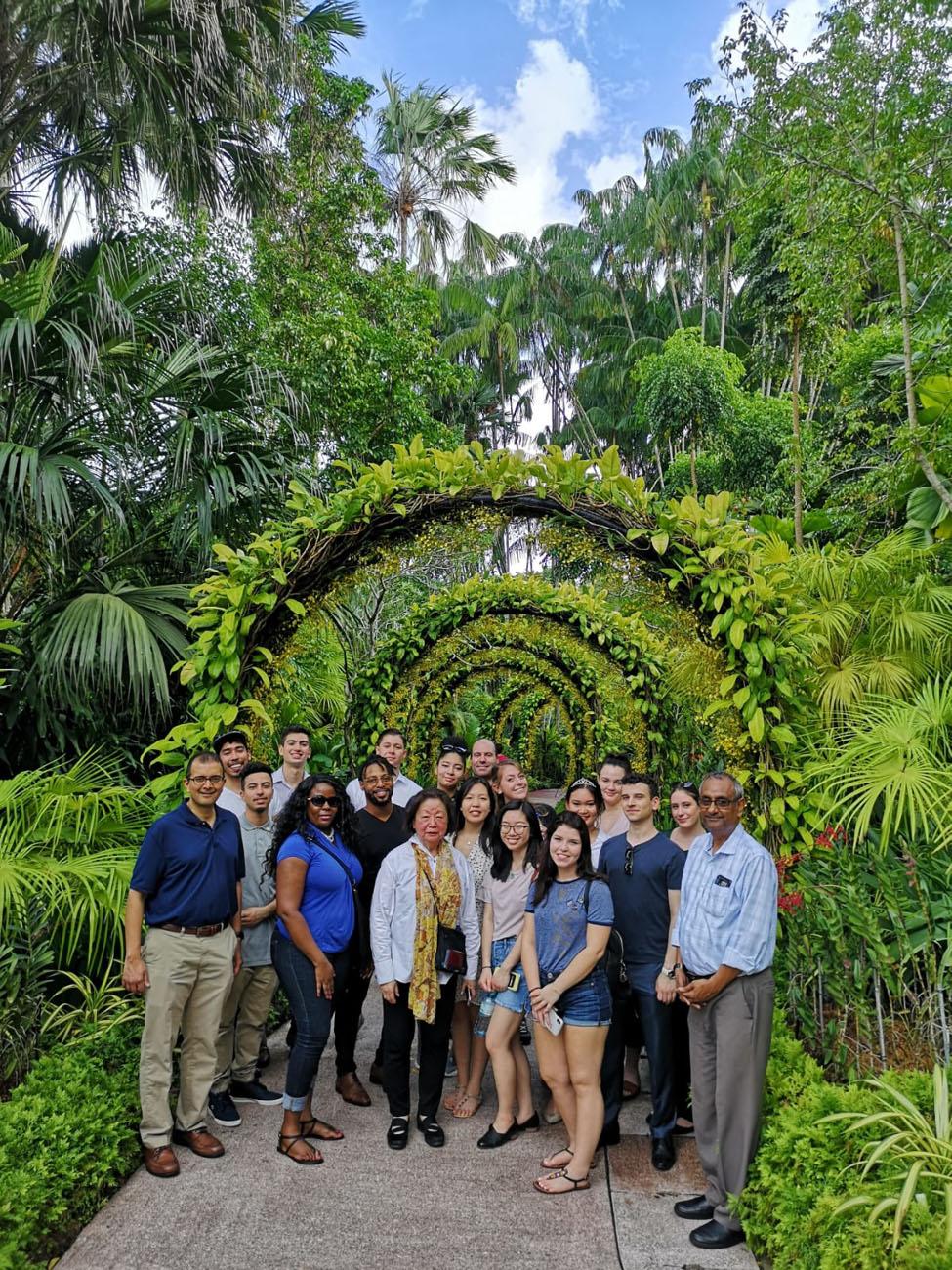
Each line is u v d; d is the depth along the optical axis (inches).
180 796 170.2
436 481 169.8
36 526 203.6
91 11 269.9
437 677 339.9
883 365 320.8
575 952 126.1
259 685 173.5
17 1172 105.7
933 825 148.2
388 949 135.1
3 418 204.4
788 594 167.8
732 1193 109.9
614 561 170.2
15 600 226.7
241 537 235.0
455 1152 132.6
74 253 283.0
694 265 1161.4
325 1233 109.4
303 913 135.8
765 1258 105.9
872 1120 95.5
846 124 240.4
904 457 233.3
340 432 410.3
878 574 217.3
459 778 184.2
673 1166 128.4
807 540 317.4
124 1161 122.1
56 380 206.5
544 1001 123.5
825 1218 93.6
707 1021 115.3
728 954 110.2
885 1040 126.6
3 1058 133.9
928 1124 96.0
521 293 1228.5
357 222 465.4
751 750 169.3
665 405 635.5
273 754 195.9
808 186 258.2
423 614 304.8
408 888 135.9
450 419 1077.1
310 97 431.8
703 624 169.9
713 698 175.2
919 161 229.5
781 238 306.2
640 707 282.7
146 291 238.4
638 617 289.3
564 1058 127.8
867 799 144.9
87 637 184.9
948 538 222.7
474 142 856.3
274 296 418.0
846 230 248.8
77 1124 119.0
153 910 127.9
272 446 246.1
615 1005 138.9
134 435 223.3
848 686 193.0
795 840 162.2
